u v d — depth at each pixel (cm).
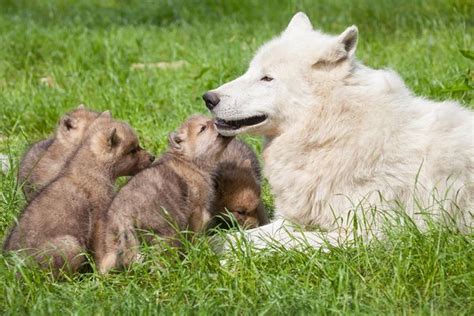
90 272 1124
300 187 1234
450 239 1112
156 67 2153
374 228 1173
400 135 1207
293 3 2816
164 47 2427
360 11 2662
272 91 1243
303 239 1177
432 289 1024
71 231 1100
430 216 1163
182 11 2922
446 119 1229
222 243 1182
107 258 1112
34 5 3206
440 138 1215
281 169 1255
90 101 1875
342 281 1022
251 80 1260
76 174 1155
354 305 987
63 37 2481
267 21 2647
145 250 1100
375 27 2492
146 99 1894
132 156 1210
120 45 2350
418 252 1078
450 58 1970
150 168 1177
